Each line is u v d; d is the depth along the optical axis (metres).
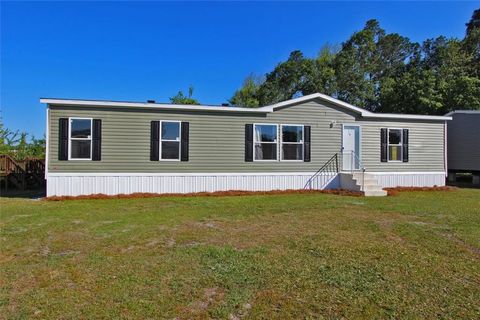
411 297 4.25
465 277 4.89
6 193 15.26
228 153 15.27
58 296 4.25
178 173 14.74
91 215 9.48
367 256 5.79
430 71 30.81
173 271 5.07
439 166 18.30
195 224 8.29
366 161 17.08
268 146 15.79
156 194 13.90
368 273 5.02
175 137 14.75
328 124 16.55
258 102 40.91
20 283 4.66
